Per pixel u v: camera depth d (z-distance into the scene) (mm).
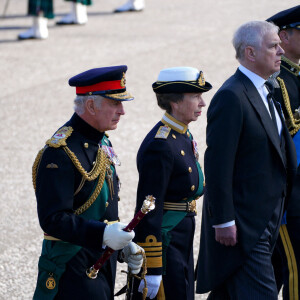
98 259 12375
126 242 11828
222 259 14266
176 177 14188
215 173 13773
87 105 12352
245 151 14094
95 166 12414
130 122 32125
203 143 29375
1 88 37938
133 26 52875
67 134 12266
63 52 45312
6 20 56594
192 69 14188
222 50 44094
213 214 13914
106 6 61812
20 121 32844
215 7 58906
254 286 14188
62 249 12320
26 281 18516
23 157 28391
